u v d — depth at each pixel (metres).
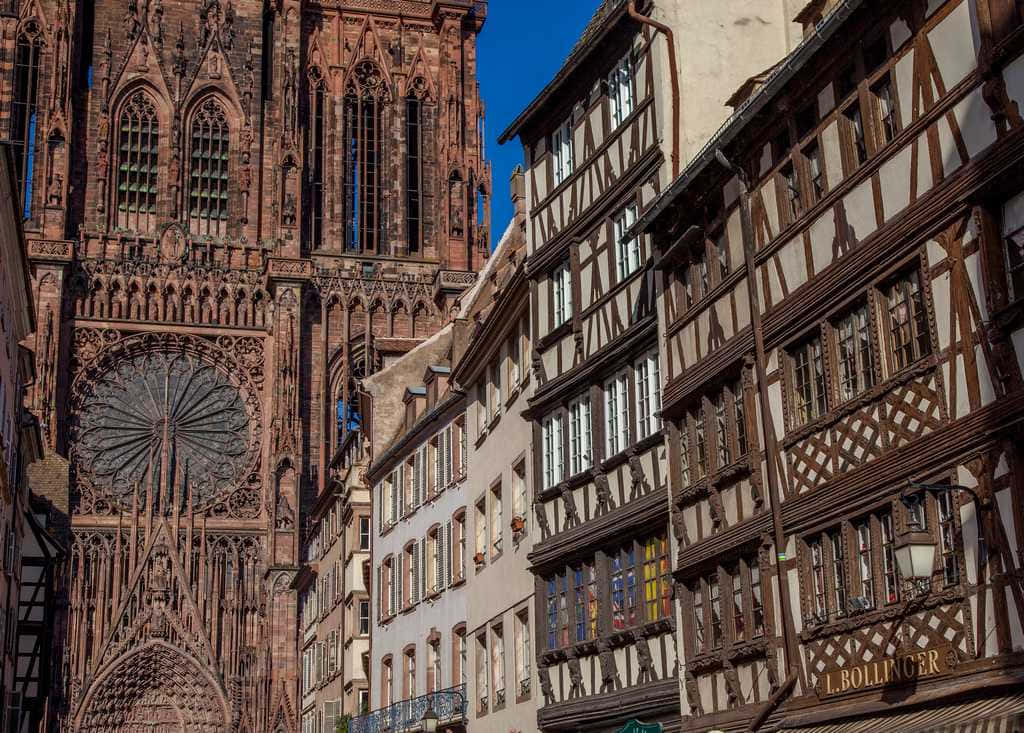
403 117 127.69
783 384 29.61
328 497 89.25
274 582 108.50
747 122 31.08
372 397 78.44
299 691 105.38
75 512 109.88
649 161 37.78
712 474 32.84
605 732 38.53
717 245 33.75
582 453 41.19
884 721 24.52
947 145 24.14
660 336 36.22
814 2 36.19
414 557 61.56
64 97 114.81
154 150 119.94
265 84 125.69
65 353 111.94
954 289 23.61
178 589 110.19
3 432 50.34
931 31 24.72
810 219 28.86
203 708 108.50
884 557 25.80
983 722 20.75
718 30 38.34
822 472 27.94
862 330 27.03
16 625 70.25
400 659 62.22
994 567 22.19
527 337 47.22
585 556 40.16
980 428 22.70
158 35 122.00
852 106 27.67
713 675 32.56
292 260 116.69
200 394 115.19
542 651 42.44
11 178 43.31
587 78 42.69
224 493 113.69
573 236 42.41
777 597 29.64
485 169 125.62
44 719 95.19
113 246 115.81
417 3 130.38
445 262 122.12
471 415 54.19
